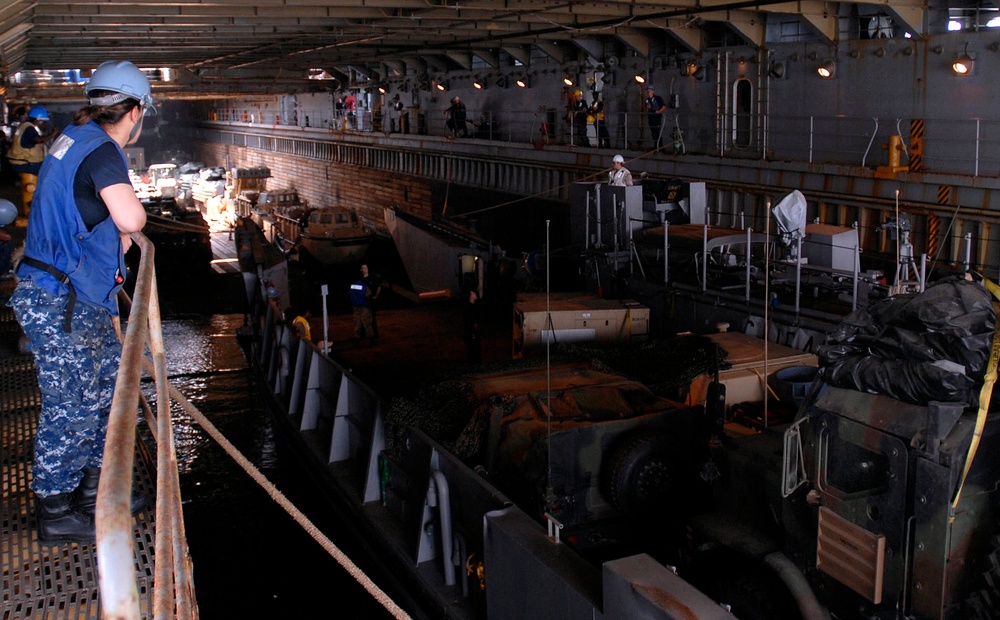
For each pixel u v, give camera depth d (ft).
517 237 117.29
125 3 62.59
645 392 32.89
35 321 13.08
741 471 23.16
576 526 29.43
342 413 40.57
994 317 17.49
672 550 28.81
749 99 82.74
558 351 38.42
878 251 65.77
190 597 9.02
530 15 84.02
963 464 17.22
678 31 85.71
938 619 17.75
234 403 58.08
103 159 12.98
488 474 30.01
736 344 38.58
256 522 41.88
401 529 33.27
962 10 61.57
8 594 12.46
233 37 94.73
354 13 76.02
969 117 60.90
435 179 139.33
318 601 35.06
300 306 86.63
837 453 19.61
